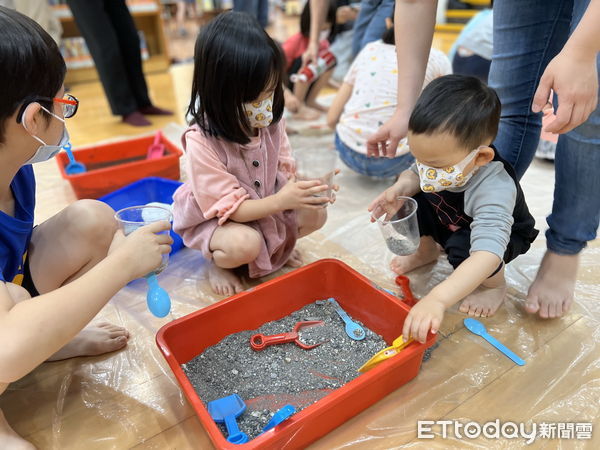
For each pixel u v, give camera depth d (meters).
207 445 0.84
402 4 1.13
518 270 1.28
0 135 0.71
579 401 0.90
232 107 1.05
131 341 1.07
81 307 0.71
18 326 0.66
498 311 1.13
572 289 1.12
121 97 2.47
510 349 1.02
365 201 1.68
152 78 3.52
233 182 1.15
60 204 1.67
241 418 0.86
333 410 0.82
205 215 1.15
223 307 1.02
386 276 1.28
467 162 0.93
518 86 1.17
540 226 1.47
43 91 0.72
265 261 1.21
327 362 0.99
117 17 2.37
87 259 1.01
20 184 0.93
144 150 1.93
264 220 1.20
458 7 4.66
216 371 0.97
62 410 0.91
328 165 1.52
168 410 0.90
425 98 0.92
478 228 0.97
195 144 1.13
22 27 0.69
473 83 0.94
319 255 1.38
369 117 1.70
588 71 0.78
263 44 1.02
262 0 3.23
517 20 1.11
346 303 1.14
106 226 1.00
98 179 1.63
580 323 1.09
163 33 3.66
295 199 1.08
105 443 0.85
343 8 2.90
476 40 2.46
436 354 1.02
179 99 2.99
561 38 1.10
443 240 1.19
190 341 0.99
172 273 1.32
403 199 1.09
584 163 0.99
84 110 2.82
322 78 2.52
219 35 1.01
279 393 0.92
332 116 2.10
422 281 1.25
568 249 1.10
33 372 0.99
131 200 1.58
